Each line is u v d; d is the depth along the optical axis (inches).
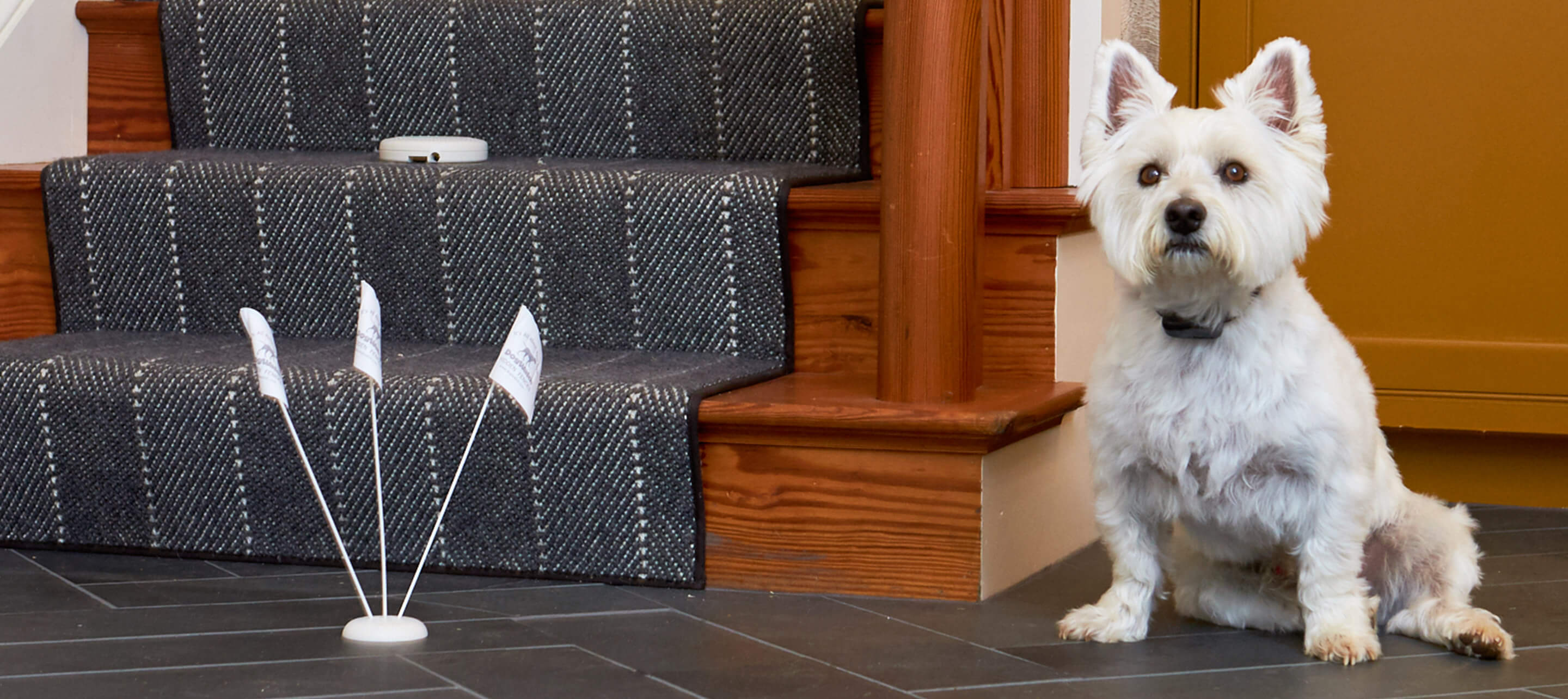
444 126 106.2
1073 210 86.4
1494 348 105.7
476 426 74.7
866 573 80.3
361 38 106.1
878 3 96.3
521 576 83.0
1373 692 63.5
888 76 80.7
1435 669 67.1
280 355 88.2
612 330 91.8
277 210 94.2
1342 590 69.2
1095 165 69.6
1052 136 91.7
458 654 68.2
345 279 94.4
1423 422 108.0
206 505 85.8
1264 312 67.6
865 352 90.3
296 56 107.6
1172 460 68.9
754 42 99.1
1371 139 108.0
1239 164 65.7
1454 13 105.3
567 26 102.5
